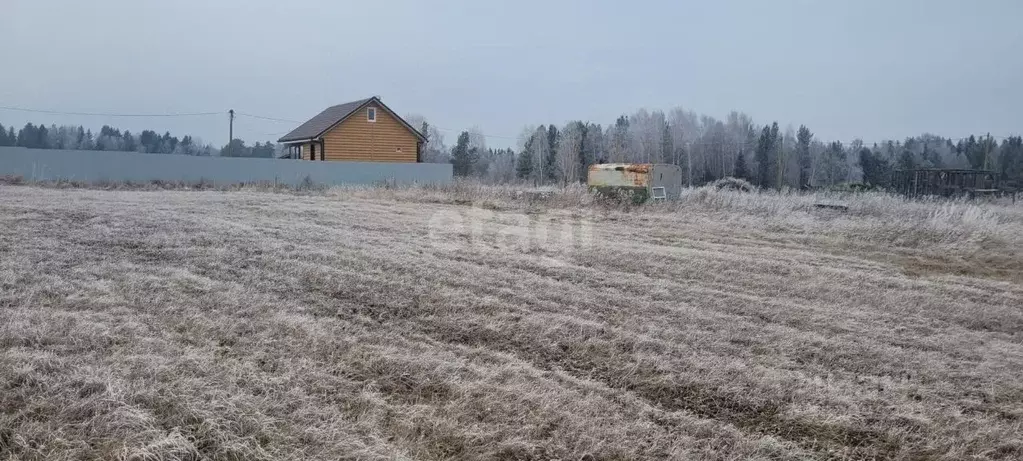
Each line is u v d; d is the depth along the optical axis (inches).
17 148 835.4
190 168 941.2
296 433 145.2
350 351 197.5
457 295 269.7
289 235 406.6
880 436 161.3
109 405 146.9
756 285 323.0
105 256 312.7
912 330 255.4
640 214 619.2
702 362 203.0
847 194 856.9
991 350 234.2
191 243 358.9
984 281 362.9
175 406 149.9
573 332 229.1
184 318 217.8
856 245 475.8
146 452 128.8
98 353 180.2
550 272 330.3
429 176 1103.0
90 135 2476.6
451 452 143.9
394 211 591.8
